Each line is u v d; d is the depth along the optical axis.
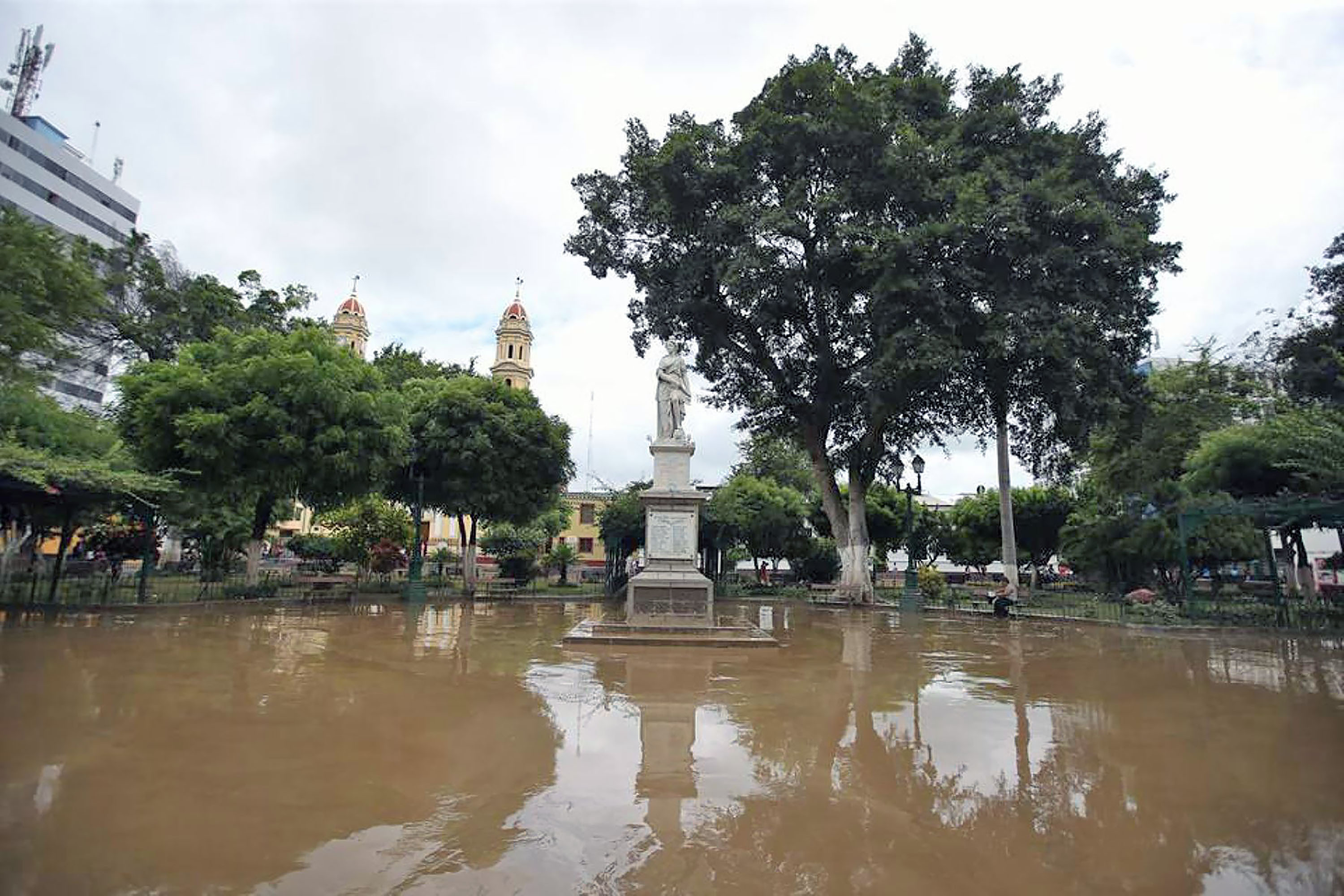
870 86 19.75
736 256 19.78
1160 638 14.96
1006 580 22.80
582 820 4.44
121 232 56.41
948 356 17.84
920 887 3.67
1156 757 5.95
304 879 3.57
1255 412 22.66
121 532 23.23
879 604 23.98
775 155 20.30
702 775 5.31
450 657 10.57
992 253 19.30
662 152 20.72
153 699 7.27
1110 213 18.98
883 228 18.67
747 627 14.09
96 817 4.27
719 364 25.38
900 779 5.31
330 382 18.61
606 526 32.09
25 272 12.38
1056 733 6.66
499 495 24.94
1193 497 20.77
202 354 19.47
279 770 5.21
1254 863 3.99
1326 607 18.77
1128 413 20.23
